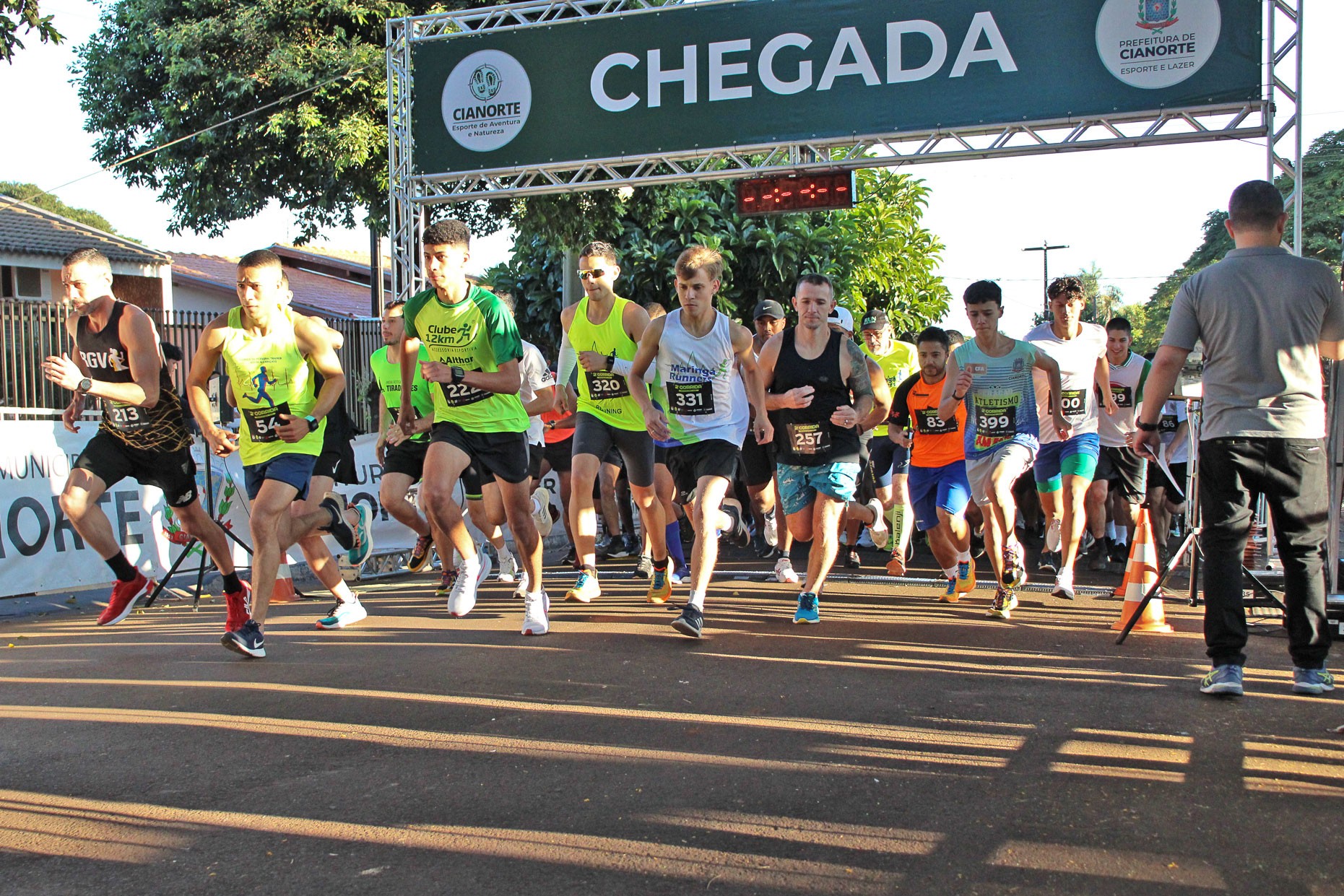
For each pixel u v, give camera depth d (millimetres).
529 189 12469
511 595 7398
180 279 31312
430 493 5586
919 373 6914
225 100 18812
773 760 3525
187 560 8461
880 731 3846
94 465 5598
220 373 8320
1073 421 6855
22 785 3361
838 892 2582
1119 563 9180
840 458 5961
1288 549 4363
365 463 9461
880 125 11422
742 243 16297
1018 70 11055
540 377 7863
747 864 2736
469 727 3922
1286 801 3141
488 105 12500
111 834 2975
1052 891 2582
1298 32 10406
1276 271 4340
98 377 5535
